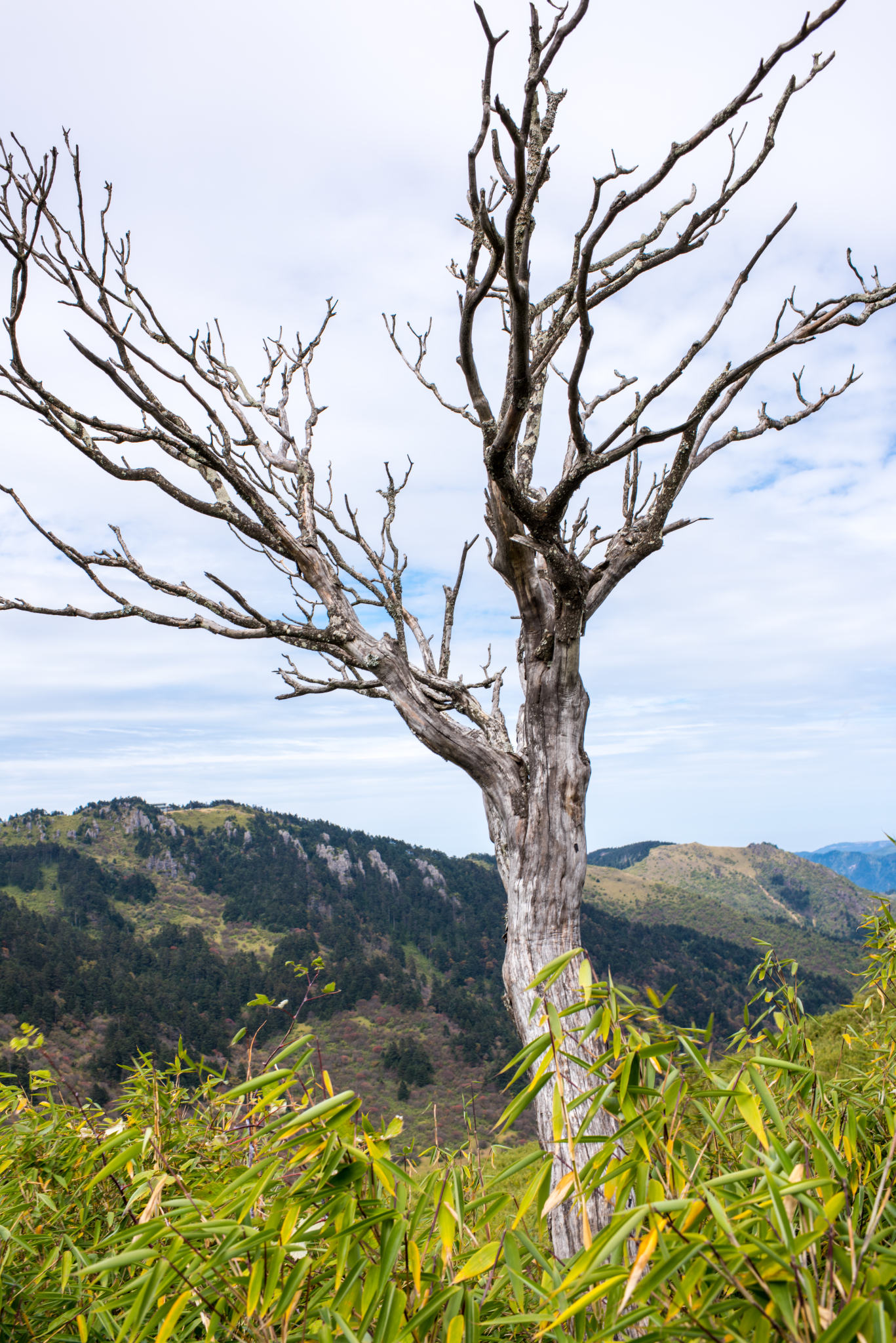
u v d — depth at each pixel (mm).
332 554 5727
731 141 3852
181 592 4828
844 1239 1289
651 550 4812
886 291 3998
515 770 4871
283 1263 1529
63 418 4402
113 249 4852
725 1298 1337
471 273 4191
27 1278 2176
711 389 3914
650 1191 1468
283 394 6598
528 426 5156
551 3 3408
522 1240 1554
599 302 4258
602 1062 1624
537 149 4320
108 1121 2742
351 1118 1436
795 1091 1921
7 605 4543
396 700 5129
